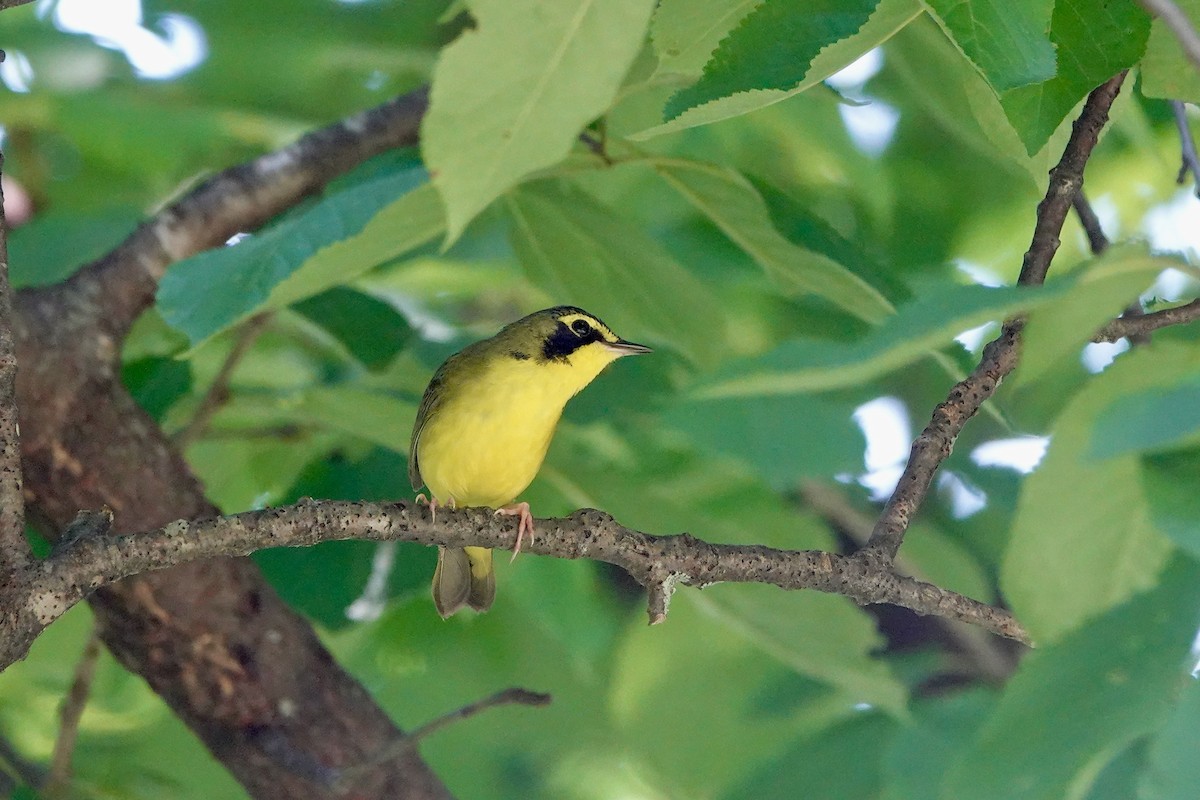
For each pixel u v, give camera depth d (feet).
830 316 47.83
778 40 20.13
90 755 43.80
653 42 22.12
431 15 46.09
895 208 54.49
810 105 50.19
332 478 40.42
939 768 31.76
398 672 50.01
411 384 40.42
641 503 37.55
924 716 33.58
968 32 17.37
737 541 37.40
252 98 48.70
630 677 50.47
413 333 39.09
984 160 52.95
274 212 36.11
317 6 46.11
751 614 35.45
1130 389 17.28
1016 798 15.55
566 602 50.16
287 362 43.98
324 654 35.73
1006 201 53.88
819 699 47.55
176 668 33.71
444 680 51.03
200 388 42.45
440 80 15.39
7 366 23.36
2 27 47.37
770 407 36.83
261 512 24.72
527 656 51.39
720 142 51.72
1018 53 17.30
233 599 33.91
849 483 50.01
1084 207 28.50
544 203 34.81
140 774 40.65
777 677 48.57
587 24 15.08
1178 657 15.58
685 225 49.73
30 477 32.32
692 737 49.32
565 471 37.88
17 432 23.36
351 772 32.01
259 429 40.37
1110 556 18.86
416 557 39.45
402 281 47.91
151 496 33.32
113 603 32.94
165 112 47.67
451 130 15.89
